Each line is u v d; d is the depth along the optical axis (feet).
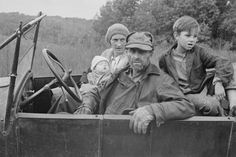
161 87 7.43
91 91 8.51
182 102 6.99
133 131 6.82
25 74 7.84
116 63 11.19
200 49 9.19
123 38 11.87
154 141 6.96
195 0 74.43
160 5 72.59
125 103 7.60
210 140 7.05
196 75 9.17
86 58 27.66
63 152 6.83
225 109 8.95
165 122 6.88
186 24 8.87
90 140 6.80
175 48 9.53
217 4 78.18
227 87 8.51
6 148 6.74
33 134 6.72
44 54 8.13
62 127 6.70
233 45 73.87
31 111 8.91
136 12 69.82
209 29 74.90
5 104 6.84
